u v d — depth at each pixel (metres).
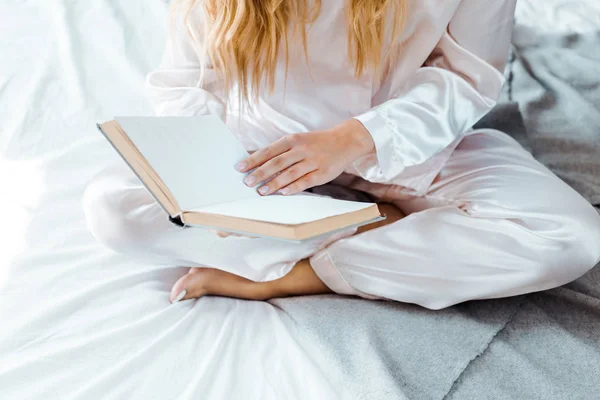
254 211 0.73
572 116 1.51
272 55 1.00
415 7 1.02
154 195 0.75
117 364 0.84
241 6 0.97
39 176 1.28
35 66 1.63
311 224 0.69
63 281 1.02
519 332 1.02
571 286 1.13
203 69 1.09
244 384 0.83
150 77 1.14
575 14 1.89
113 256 1.08
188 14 1.07
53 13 1.86
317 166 0.89
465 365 0.91
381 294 1.04
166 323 0.94
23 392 0.80
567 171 1.37
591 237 0.98
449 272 1.00
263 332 0.94
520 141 1.44
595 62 1.68
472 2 1.03
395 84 1.10
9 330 0.90
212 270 1.03
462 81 1.08
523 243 0.98
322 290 1.08
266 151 0.87
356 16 0.97
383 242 1.01
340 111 1.08
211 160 0.83
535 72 1.67
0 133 1.40
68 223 1.16
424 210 1.02
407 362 0.91
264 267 1.01
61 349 0.86
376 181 1.07
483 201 1.01
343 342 0.93
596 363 0.94
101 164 1.31
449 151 1.11
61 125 1.42
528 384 0.90
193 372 0.84
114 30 1.77
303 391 0.83
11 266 1.04
